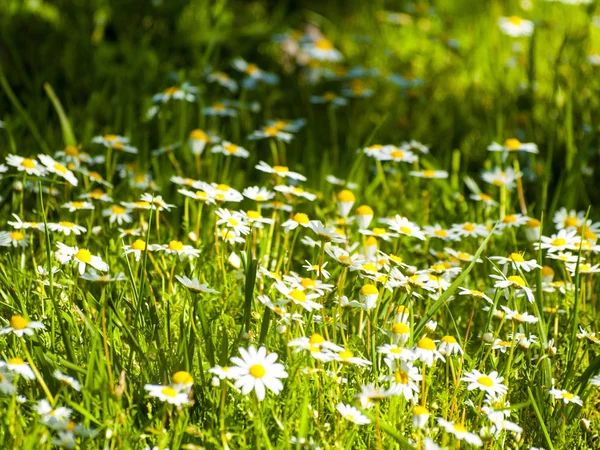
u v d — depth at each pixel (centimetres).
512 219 129
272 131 144
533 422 114
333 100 174
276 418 108
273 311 112
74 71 187
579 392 115
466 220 136
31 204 134
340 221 129
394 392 108
